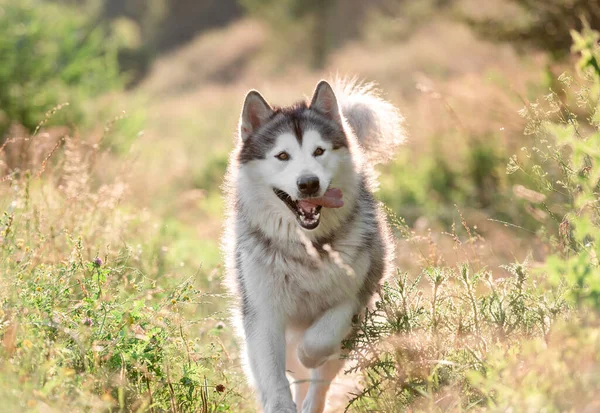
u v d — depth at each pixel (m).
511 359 6.33
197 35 95.75
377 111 10.90
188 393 7.87
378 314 9.19
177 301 8.68
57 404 6.15
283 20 72.19
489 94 21.42
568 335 6.01
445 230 17.52
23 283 8.12
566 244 8.02
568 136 6.86
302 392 9.92
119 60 74.62
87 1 72.31
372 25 60.00
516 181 17.78
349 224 9.03
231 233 9.80
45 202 11.23
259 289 8.95
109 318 7.88
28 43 27.70
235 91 59.38
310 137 9.23
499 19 22.05
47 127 25.59
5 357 6.75
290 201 8.94
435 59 41.38
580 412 5.51
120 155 24.00
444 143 23.11
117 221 12.49
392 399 7.52
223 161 29.27
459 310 8.00
